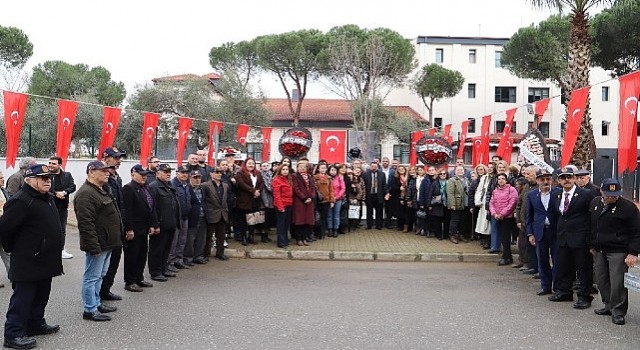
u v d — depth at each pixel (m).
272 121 43.31
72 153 26.80
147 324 6.81
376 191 15.56
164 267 9.62
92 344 6.01
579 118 10.88
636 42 29.64
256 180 12.87
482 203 12.80
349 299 8.35
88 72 41.25
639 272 7.08
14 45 31.58
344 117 45.47
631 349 6.06
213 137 15.73
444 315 7.44
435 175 14.20
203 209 11.18
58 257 6.17
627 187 19.75
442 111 50.28
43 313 6.36
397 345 6.11
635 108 8.91
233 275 10.15
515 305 8.10
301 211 12.92
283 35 39.25
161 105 33.44
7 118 10.52
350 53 38.19
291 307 7.79
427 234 14.72
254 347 5.98
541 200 8.88
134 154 28.88
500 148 15.04
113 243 7.07
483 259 12.26
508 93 50.28
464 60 50.31
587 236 7.91
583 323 7.13
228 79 38.31
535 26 35.75
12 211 5.82
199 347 5.96
